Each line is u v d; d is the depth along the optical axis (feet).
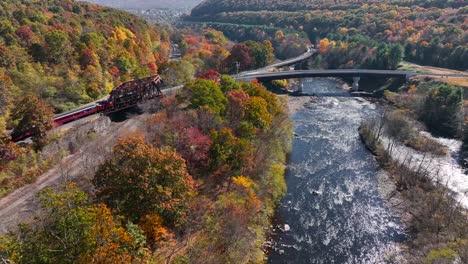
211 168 215.31
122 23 581.53
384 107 439.63
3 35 311.47
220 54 574.15
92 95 322.75
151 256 134.41
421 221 201.46
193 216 174.50
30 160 196.13
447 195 217.36
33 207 160.25
